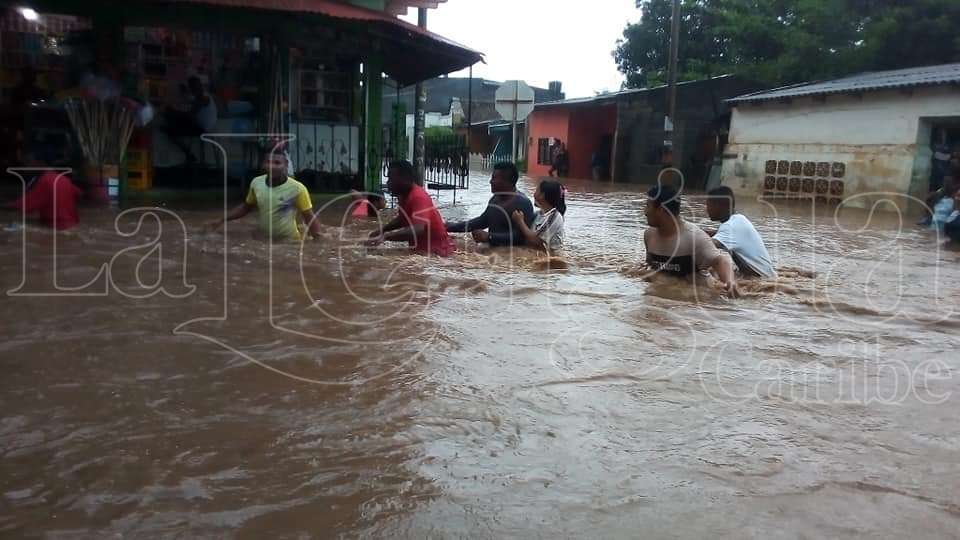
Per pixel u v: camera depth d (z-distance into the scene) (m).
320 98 13.10
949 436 3.35
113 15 11.27
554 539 2.41
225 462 2.87
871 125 18.06
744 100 21.12
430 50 12.43
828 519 2.59
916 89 16.83
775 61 25.89
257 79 13.45
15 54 12.21
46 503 2.53
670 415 3.50
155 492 2.63
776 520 2.57
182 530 2.40
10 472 2.73
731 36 28.58
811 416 3.55
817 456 3.11
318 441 3.07
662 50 36.34
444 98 54.97
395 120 15.13
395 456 2.96
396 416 3.35
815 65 24.70
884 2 24.08
